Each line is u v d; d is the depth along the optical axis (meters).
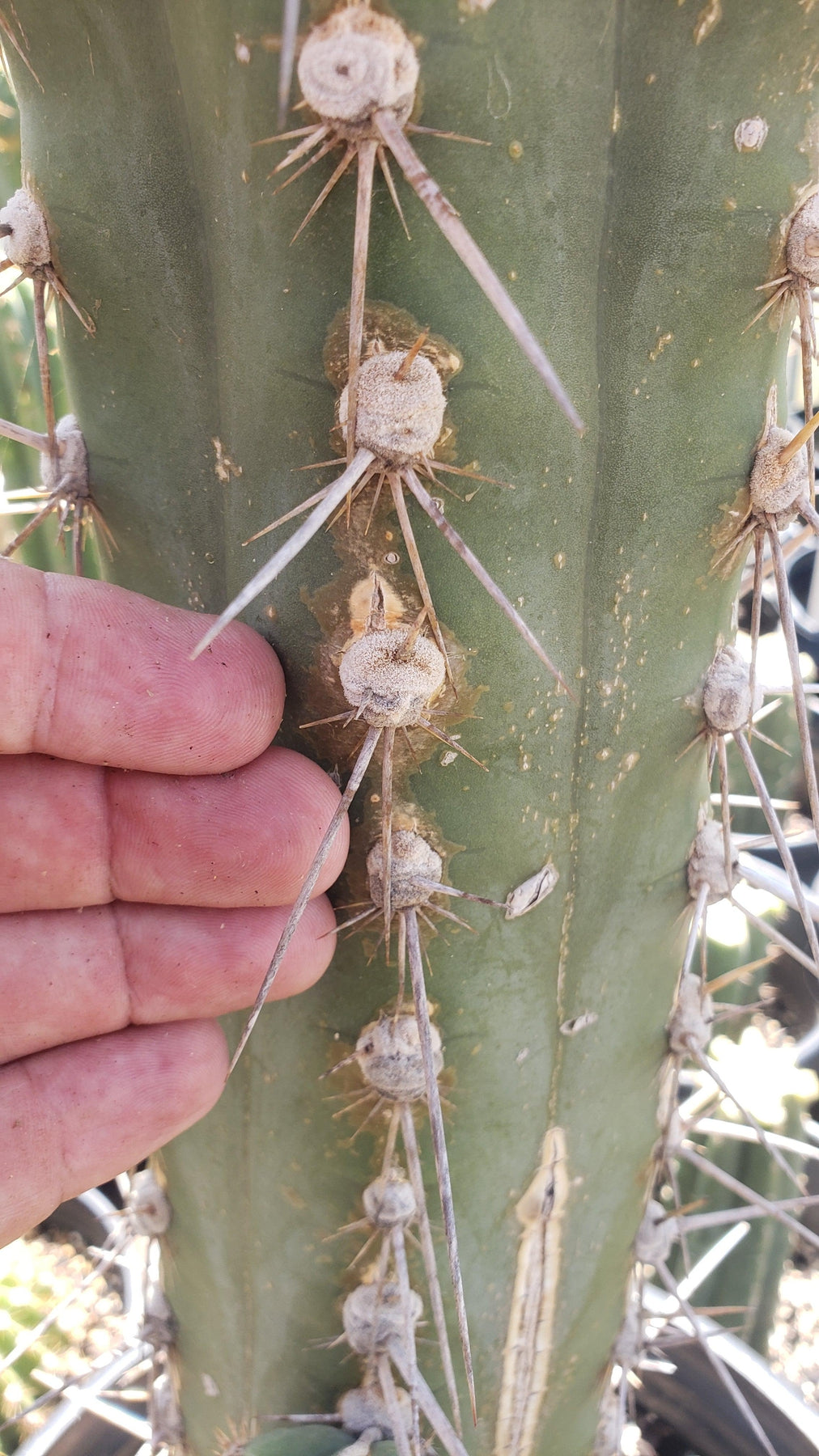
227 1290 0.16
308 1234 0.14
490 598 0.11
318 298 0.10
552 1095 0.14
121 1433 0.22
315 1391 0.15
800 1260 0.29
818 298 0.12
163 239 0.11
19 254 0.11
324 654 0.11
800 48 0.10
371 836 0.12
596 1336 0.17
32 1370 0.24
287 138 0.09
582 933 0.13
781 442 0.11
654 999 0.15
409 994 0.13
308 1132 0.14
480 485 0.10
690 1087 0.30
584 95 0.09
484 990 0.13
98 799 0.13
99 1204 0.28
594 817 0.13
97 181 0.11
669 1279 0.17
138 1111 0.14
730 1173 0.24
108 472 0.12
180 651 0.12
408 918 0.12
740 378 0.11
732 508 0.12
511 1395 0.16
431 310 0.10
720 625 0.13
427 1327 0.15
